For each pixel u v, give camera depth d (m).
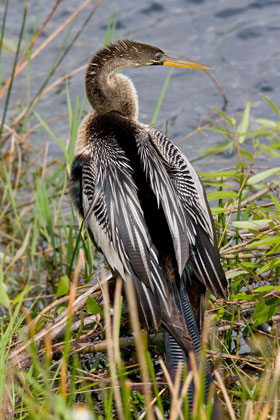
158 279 5.79
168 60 7.91
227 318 6.75
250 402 4.82
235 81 12.40
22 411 5.58
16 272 8.96
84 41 13.48
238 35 13.42
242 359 6.13
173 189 6.21
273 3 14.23
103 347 6.38
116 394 4.89
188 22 13.88
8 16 14.05
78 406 6.05
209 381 5.24
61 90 12.36
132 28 13.75
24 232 9.55
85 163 6.73
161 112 11.90
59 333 6.39
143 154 6.50
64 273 8.58
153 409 5.88
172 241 5.96
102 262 8.63
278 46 13.07
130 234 5.93
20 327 6.79
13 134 10.34
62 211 9.48
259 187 8.37
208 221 6.29
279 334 6.49
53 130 11.59
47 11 14.19
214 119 11.47
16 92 12.49
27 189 10.37
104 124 7.01
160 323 5.62
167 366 5.44
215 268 6.03
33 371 5.98
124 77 7.72
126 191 6.15
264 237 6.78
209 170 10.30
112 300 6.49
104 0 14.52
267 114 11.41
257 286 7.30
